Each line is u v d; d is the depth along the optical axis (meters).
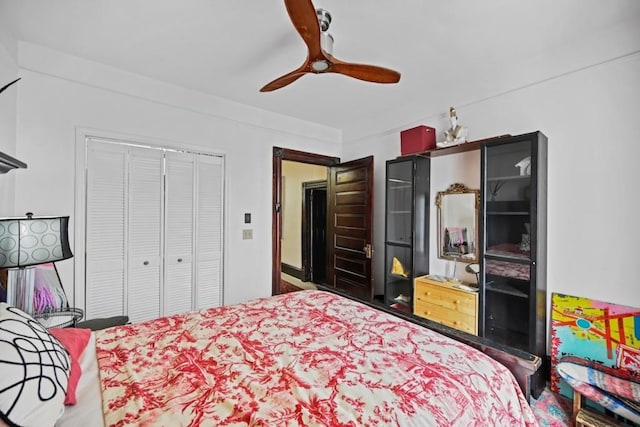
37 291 1.76
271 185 3.48
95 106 2.38
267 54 2.22
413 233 2.86
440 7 1.68
